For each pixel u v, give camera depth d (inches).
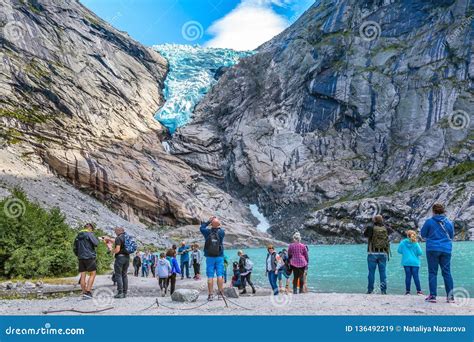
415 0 4517.7
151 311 420.8
